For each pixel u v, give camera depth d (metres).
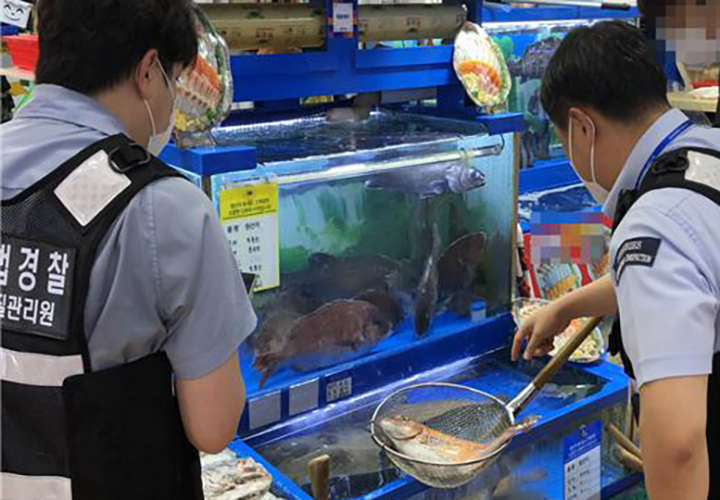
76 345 0.94
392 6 2.01
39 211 0.95
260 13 1.77
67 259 0.93
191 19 1.05
